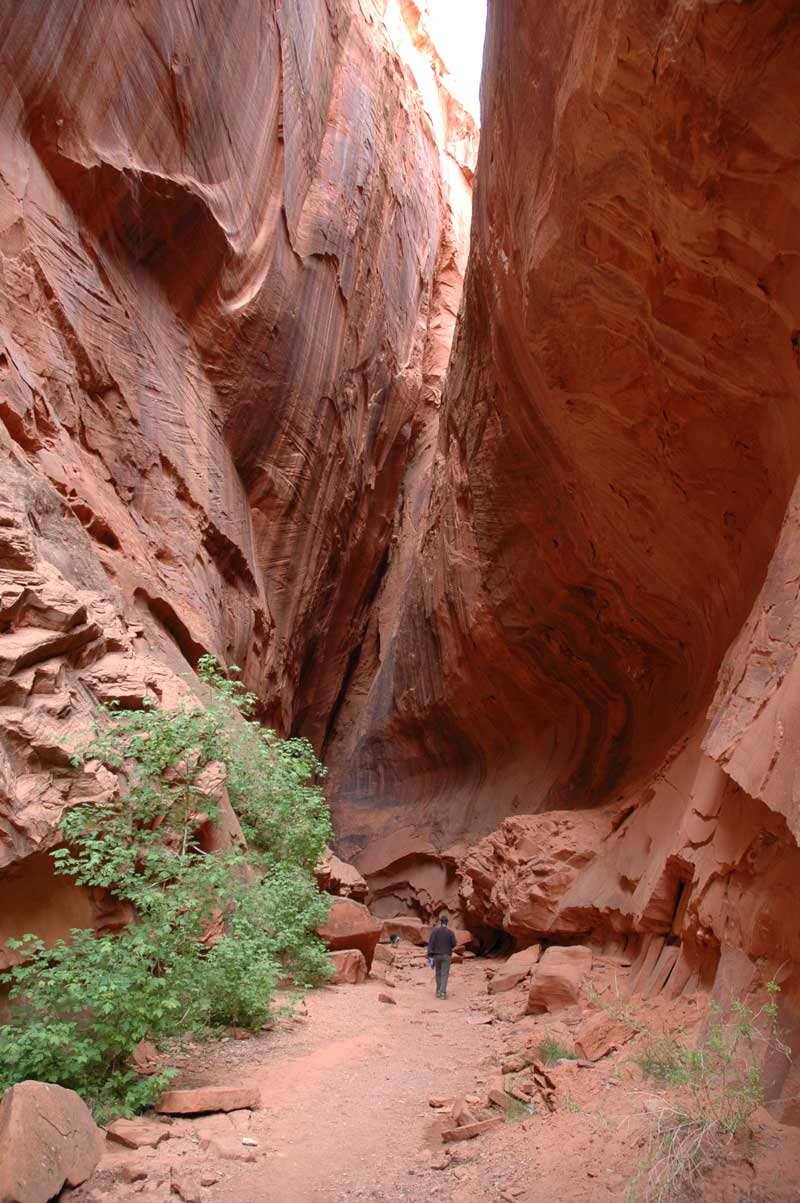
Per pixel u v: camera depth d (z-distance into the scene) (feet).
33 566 22.41
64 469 34.68
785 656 15.28
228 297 52.42
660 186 20.31
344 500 73.61
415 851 66.28
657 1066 15.19
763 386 23.00
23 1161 12.01
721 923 17.26
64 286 38.24
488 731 65.87
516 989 32.01
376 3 81.41
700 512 30.04
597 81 19.70
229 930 21.26
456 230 103.65
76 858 18.61
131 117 41.88
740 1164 11.19
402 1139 15.02
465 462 57.31
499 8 30.60
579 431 33.22
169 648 37.29
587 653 50.08
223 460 53.21
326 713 86.33
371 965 36.52
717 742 16.21
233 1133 15.11
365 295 72.74
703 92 17.31
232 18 48.96
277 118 56.54
